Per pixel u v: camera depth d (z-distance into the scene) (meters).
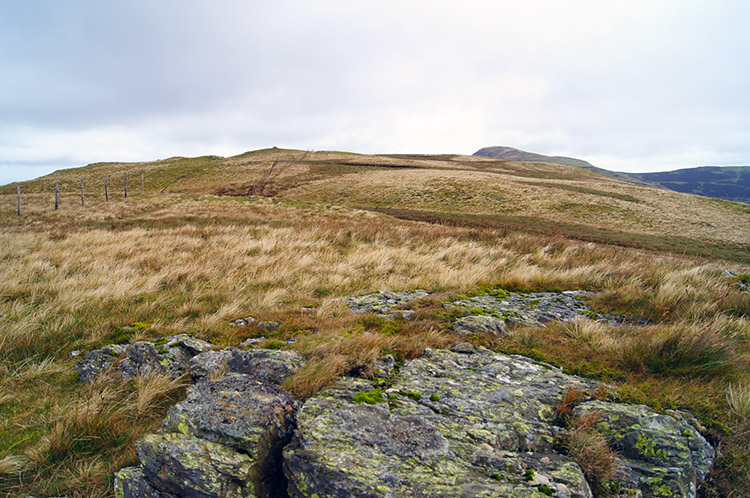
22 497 3.09
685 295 6.94
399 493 2.49
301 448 2.83
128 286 8.10
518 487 2.59
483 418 3.43
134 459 3.32
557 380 4.23
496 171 95.88
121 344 5.52
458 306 6.94
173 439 2.96
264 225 21.06
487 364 4.65
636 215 51.28
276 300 7.66
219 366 4.41
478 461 2.86
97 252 11.86
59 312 6.70
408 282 9.18
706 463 3.05
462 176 71.62
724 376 4.21
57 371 4.91
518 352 5.09
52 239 15.76
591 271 9.84
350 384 3.87
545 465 2.89
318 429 2.98
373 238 15.73
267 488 2.91
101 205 41.78
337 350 4.49
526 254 12.62
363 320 6.18
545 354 5.02
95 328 6.05
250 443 2.88
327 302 7.27
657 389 4.01
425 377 4.25
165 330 5.93
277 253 12.29
